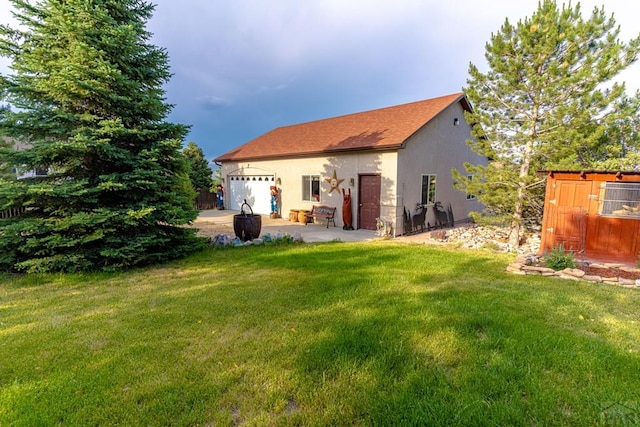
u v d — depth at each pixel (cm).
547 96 690
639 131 803
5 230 521
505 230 994
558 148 704
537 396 224
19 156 531
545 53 682
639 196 599
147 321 359
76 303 420
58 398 228
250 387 239
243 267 598
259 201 1609
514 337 307
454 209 1332
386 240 908
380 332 321
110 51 566
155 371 261
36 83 545
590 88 654
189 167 698
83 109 597
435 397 223
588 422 201
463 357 275
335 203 1205
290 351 289
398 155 1002
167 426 203
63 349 297
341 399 225
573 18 688
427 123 1084
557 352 279
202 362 274
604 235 632
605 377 246
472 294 435
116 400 226
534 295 429
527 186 774
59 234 552
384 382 242
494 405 215
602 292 442
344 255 688
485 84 780
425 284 484
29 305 414
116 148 574
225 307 397
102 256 580
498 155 792
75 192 544
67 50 563
